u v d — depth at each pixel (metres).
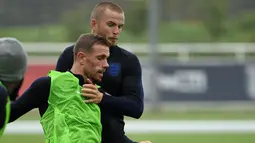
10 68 13.14
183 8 91.88
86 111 15.11
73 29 85.75
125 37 91.94
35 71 65.69
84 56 15.37
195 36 91.00
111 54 16.89
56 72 15.38
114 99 15.95
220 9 93.31
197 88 68.31
